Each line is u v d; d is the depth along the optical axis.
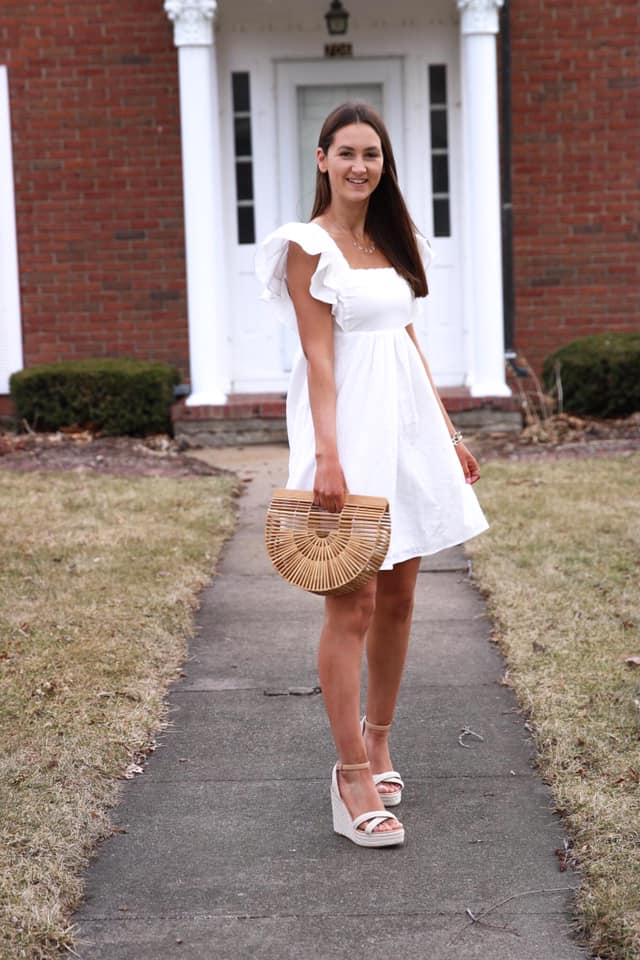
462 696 4.24
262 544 6.38
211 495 7.22
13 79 9.96
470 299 9.97
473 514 3.34
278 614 5.24
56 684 4.27
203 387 9.32
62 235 10.10
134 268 10.12
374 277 3.18
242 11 9.88
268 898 2.92
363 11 9.91
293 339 10.25
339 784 3.22
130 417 9.36
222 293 9.82
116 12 9.88
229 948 2.70
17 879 2.94
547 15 9.94
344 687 3.17
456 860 3.08
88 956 2.68
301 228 3.08
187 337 10.18
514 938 2.71
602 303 10.22
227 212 10.11
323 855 3.13
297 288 3.11
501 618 4.93
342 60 9.99
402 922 2.79
